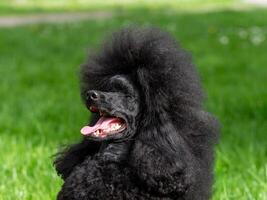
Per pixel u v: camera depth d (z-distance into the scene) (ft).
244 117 37.27
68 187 17.47
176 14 99.25
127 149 17.43
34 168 27.02
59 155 18.85
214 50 62.13
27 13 111.24
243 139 32.50
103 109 17.12
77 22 90.02
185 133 17.40
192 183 17.02
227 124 35.60
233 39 68.69
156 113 17.16
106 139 17.12
